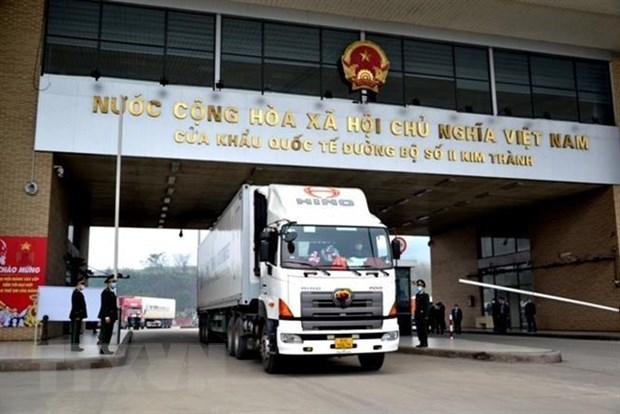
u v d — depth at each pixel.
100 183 24.84
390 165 22.45
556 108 26.17
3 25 20.42
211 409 8.17
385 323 12.05
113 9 21.55
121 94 20.38
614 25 24.78
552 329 29.23
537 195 27.97
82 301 15.98
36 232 19.53
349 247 12.29
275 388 10.28
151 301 67.81
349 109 22.38
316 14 23.33
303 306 11.65
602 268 26.20
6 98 20.02
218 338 23.69
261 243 12.30
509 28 24.81
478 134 23.70
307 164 21.66
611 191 25.75
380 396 9.28
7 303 19.17
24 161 19.77
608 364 13.97
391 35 24.28
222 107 21.17
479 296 35.41
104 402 8.82
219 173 22.98
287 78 22.77
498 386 10.34
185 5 22.03
